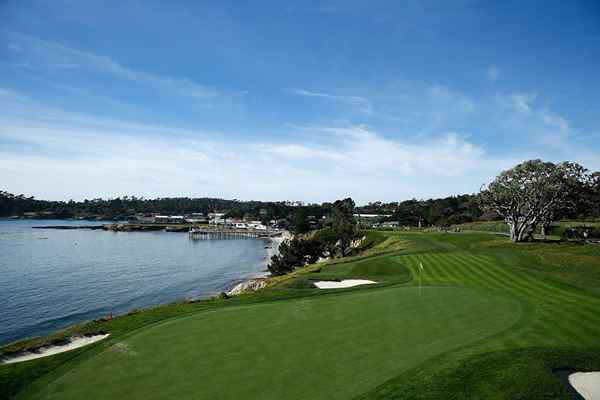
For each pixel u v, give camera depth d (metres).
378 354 15.67
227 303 26.19
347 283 34.44
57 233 193.12
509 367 14.12
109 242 151.88
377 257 47.69
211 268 90.31
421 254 47.19
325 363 14.91
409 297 25.22
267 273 83.31
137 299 57.22
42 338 20.77
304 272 50.50
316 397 12.44
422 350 15.99
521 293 25.95
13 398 13.59
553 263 38.06
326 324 19.75
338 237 84.00
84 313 49.38
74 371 15.26
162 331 19.52
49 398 13.28
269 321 20.58
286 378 13.75
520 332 18.03
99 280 71.38
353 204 106.44
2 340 39.44
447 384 13.01
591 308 22.00
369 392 12.66
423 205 193.88
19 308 51.28
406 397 12.36
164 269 86.25
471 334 17.89
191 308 25.19
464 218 124.69
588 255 40.59
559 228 77.62
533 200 57.31
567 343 16.69
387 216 180.12
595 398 12.74
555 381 13.21
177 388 13.30
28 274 76.06
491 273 33.62
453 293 26.06
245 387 13.17
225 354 16.09
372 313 21.58
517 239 59.31
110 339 18.86
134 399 12.74
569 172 56.53
